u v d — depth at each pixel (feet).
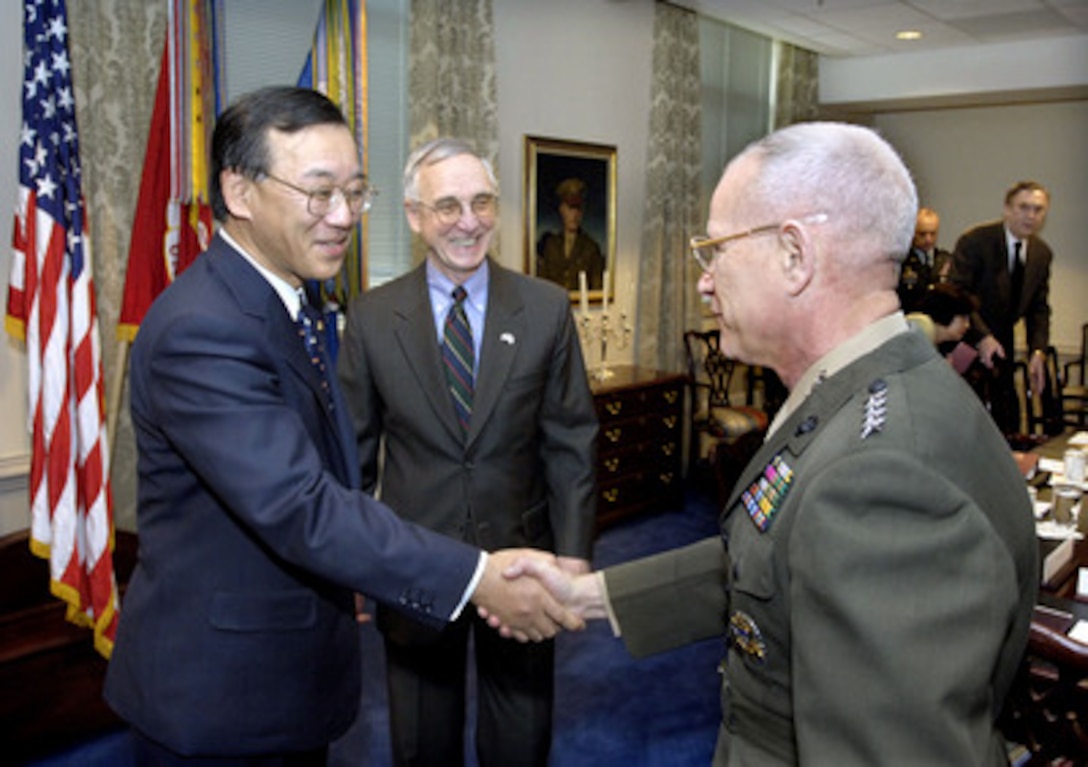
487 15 14.21
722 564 4.46
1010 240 15.93
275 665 4.34
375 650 10.64
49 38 8.75
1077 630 5.66
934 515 2.58
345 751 8.50
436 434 6.21
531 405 6.39
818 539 2.68
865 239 3.05
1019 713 4.88
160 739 4.24
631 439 15.75
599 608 4.65
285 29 12.15
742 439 7.63
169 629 4.28
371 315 6.44
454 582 4.46
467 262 6.19
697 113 18.45
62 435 8.63
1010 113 23.03
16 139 9.55
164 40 10.23
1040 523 7.84
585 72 16.53
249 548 4.30
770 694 3.22
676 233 18.31
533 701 6.61
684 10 17.87
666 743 8.84
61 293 8.71
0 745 7.94
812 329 3.18
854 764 2.53
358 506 4.33
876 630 2.51
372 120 13.58
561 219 16.25
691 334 18.66
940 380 3.02
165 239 9.71
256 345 4.17
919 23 18.39
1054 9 17.08
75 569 8.55
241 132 4.05
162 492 4.35
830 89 22.65
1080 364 21.68
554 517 6.72
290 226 4.10
